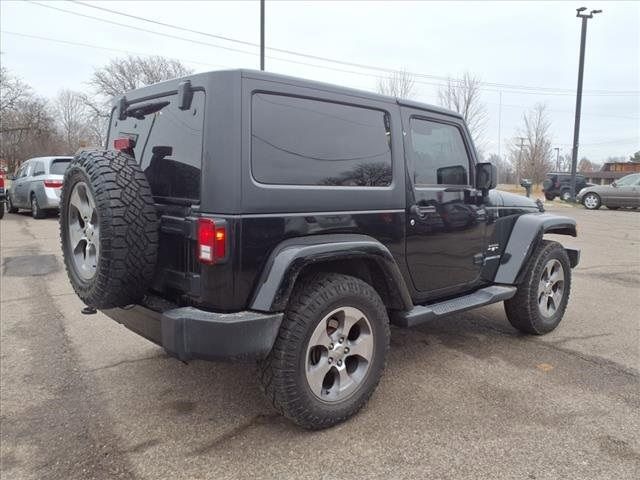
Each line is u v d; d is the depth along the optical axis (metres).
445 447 2.72
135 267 2.70
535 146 38.72
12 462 2.66
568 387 3.46
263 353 2.57
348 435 2.86
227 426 2.98
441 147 3.80
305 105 2.87
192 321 2.52
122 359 4.04
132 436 2.89
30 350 4.24
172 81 2.93
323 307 2.74
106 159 2.77
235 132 2.54
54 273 7.14
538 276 4.32
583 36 24.67
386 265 3.08
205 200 2.57
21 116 37.28
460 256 3.89
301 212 2.79
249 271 2.61
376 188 3.21
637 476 2.47
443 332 4.65
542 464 2.57
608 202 20.47
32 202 13.72
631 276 7.26
